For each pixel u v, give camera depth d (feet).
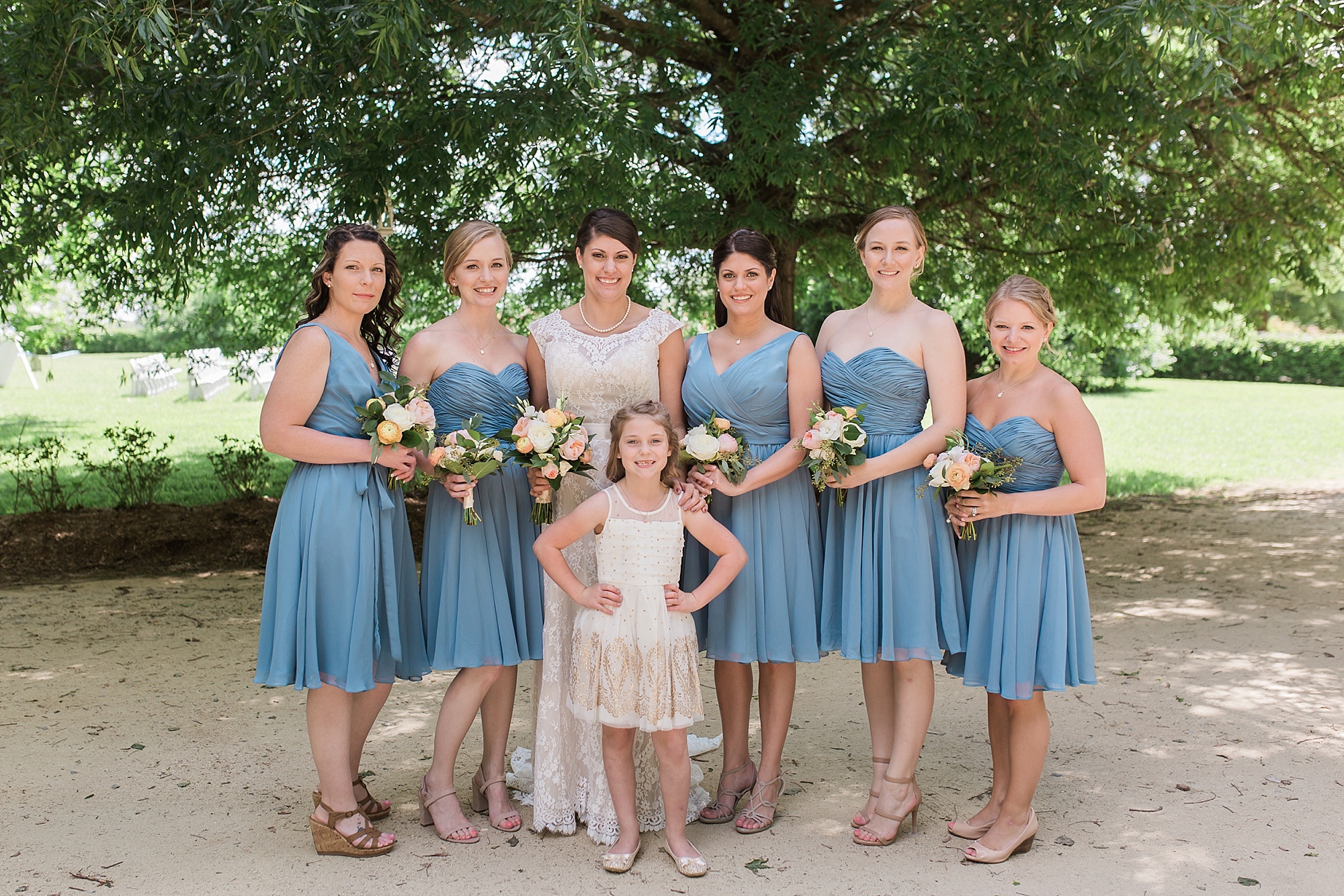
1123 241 26.43
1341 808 10.84
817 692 15.76
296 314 30.22
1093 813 10.88
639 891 9.30
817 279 37.27
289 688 15.53
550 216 20.80
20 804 11.18
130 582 23.07
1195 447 50.21
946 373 10.36
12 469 35.37
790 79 20.85
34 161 20.49
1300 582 22.34
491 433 10.69
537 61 16.72
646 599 9.82
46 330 38.29
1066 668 9.89
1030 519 9.89
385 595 10.09
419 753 13.09
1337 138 27.61
